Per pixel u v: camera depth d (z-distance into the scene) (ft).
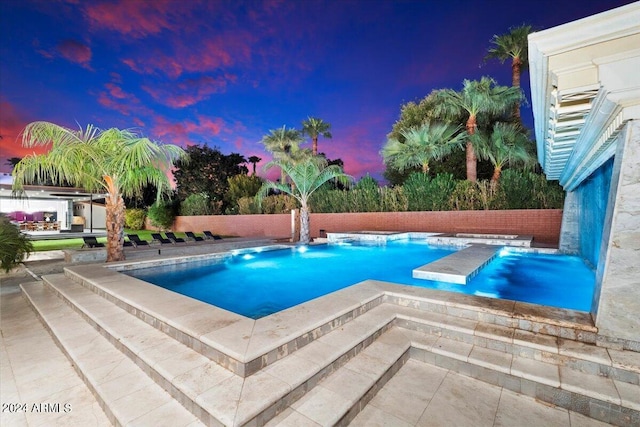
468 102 43.55
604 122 9.64
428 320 11.17
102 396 7.73
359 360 9.37
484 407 8.04
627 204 8.47
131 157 23.49
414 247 33.68
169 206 72.90
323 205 53.42
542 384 8.20
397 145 48.73
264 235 57.72
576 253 26.23
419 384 9.04
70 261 27.81
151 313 11.03
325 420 6.83
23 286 18.61
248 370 7.64
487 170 49.78
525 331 10.00
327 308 11.01
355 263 26.78
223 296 17.40
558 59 7.86
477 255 21.77
